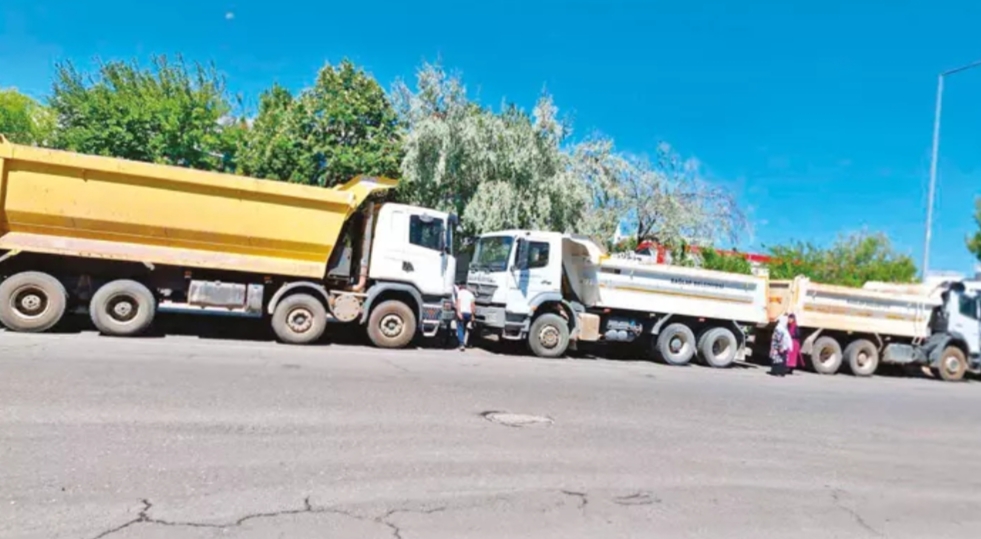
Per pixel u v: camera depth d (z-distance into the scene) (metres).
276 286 12.61
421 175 18.66
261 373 8.64
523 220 19.20
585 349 16.88
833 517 4.95
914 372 18.95
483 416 7.33
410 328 13.09
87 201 11.02
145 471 4.64
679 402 9.49
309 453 5.39
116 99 21.81
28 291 10.76
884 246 29.28
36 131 27.36
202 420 6.08
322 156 19.09
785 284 16.81
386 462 5.34
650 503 4.90
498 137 19.19
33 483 4.24
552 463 5.71
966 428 9.45
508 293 13.99
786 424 8.52
